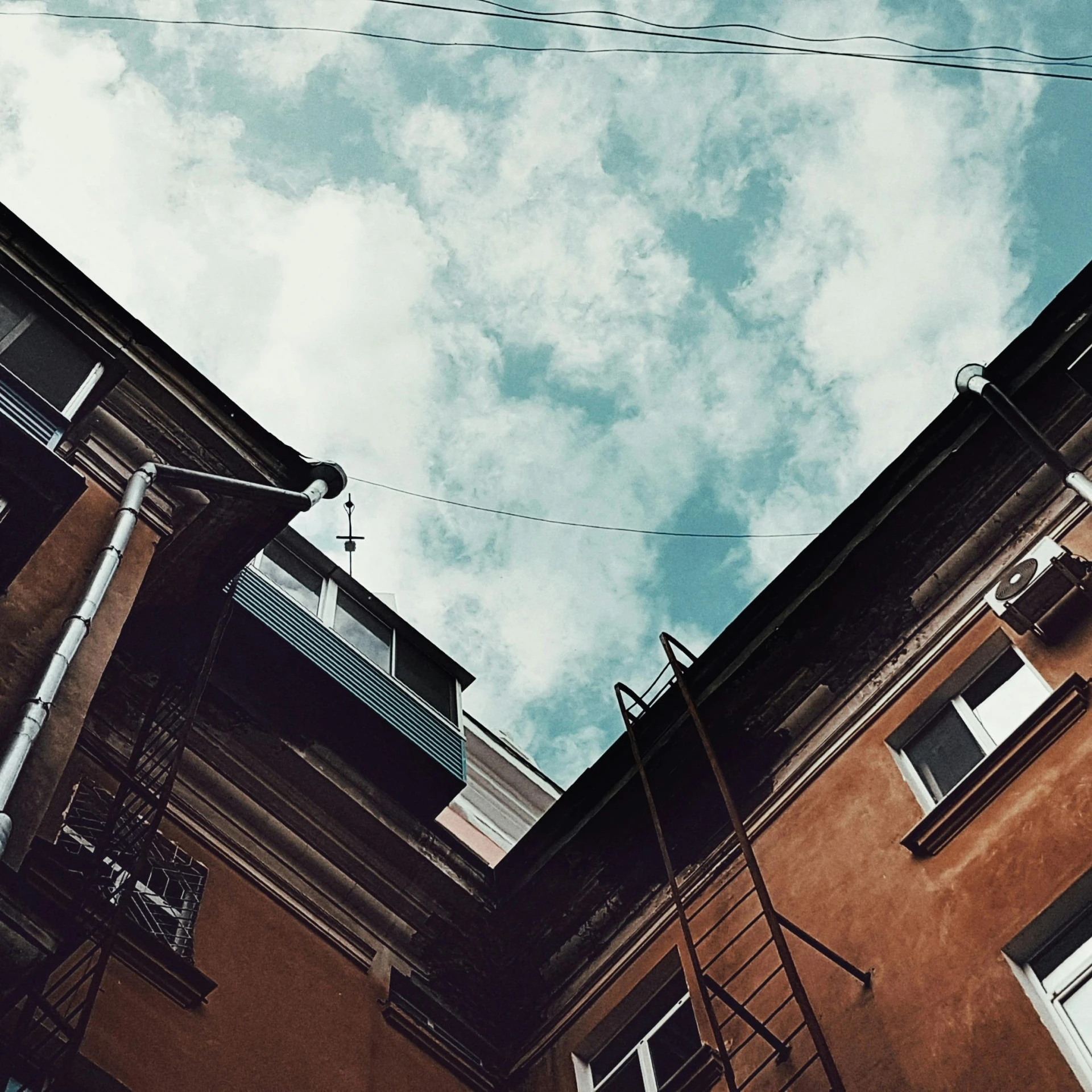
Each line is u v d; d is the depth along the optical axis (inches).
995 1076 338.3
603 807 527.8
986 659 454.9
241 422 485.1
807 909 431.5
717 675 518.0
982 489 488.4
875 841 432.1
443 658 621.9
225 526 463.5
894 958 390.3
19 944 259.3
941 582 487.8
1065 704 400.8
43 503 343.6
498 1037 508.1
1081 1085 321.4
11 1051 271.4
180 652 477.1
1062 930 364.5
